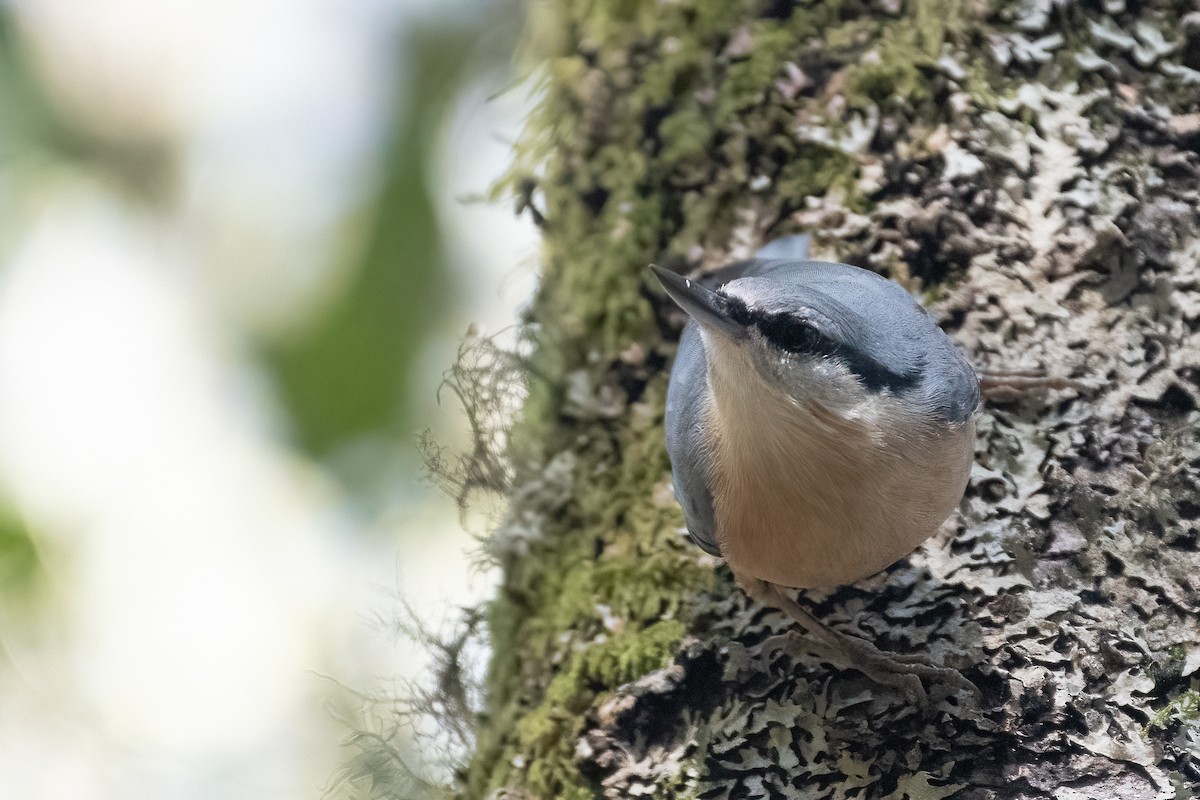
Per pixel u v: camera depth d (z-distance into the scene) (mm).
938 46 3301
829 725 3262
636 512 3297
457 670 3301
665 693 3271
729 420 3262
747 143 3309
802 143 3305
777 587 3277
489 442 3311
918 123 3299
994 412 3279
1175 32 3291
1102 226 3283
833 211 3299
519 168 3330
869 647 3264
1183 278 3277
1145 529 3266
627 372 3307
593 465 3305
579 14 3330
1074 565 3266
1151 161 3285
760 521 3264
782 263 3281
